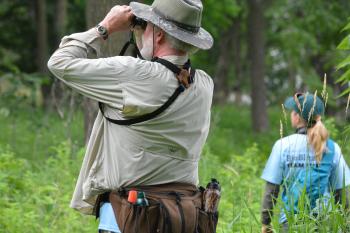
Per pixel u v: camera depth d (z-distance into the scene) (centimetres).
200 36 1122
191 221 1100
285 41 6712
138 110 1080
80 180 1162
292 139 1545
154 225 1087
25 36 7750
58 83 3106
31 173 2375
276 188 1551
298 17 6888
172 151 1111
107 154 1117
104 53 2014
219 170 2447
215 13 6881
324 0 6581
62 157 2470
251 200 2019
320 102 1538
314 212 1378
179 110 1105
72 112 2923
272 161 1556
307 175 1463
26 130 4303
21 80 4156
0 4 7712
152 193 1098
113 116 1107
